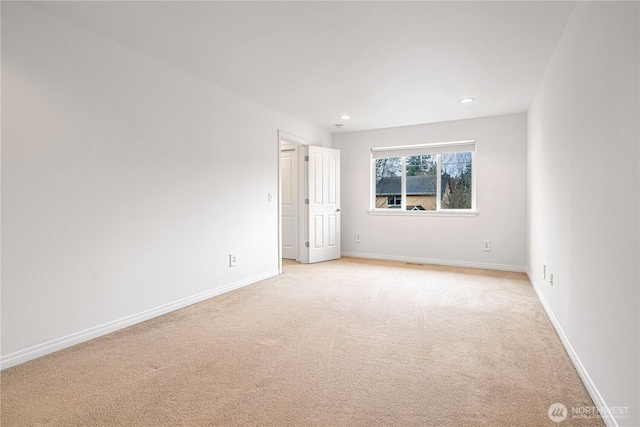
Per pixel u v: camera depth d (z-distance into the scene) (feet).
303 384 6.18
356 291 12.37
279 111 15.15
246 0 6.89
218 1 6.93
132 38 8.52
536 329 8.70
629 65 4.38
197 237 11.05
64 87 7.60
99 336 8.30
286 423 5.10
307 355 7.32
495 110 15.01
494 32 8.14
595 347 5.61
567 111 7.63
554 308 8.91
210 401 5.66
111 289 8.60
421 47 8.96
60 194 7.55
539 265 11.51
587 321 6.06
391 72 10.66
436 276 14.74
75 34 7.80
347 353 7.41
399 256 18.49
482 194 16.40
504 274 15.11
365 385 6.14
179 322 9.29
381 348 7.65
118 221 8.75
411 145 17.97
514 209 15.75
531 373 6.52
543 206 10.73
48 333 7.38
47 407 5.48
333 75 10.89
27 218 7.03
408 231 18.25
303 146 17.80
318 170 17.98
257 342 7.99
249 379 6.35
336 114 15.64
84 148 7.98
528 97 13.07
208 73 10.80
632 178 4.29
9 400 5.66
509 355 7.27
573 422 5.08
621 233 4.62
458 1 6.92
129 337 8.27
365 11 7.29
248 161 13.29
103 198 8.41
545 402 5.59
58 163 7.50
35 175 7.13
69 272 7.73
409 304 10.82
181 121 10.46
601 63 5.44
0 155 6.63
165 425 5.06
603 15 5.36
